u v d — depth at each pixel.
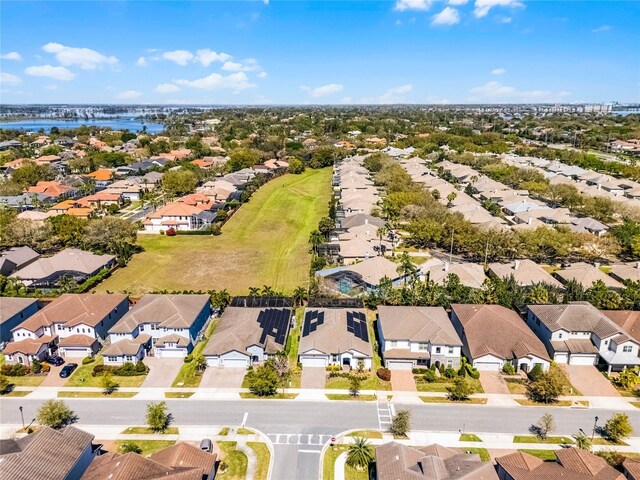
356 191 157.00
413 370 66.38
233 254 115.06
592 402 60.19
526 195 155.75
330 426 55.62
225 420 56.56
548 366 65.88
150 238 128.12
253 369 66.88
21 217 129.88
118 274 101.81
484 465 43.72
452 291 82.75
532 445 52.50
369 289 88.56
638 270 92.94
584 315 70.62
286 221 143.88
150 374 66.31
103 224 113.56
